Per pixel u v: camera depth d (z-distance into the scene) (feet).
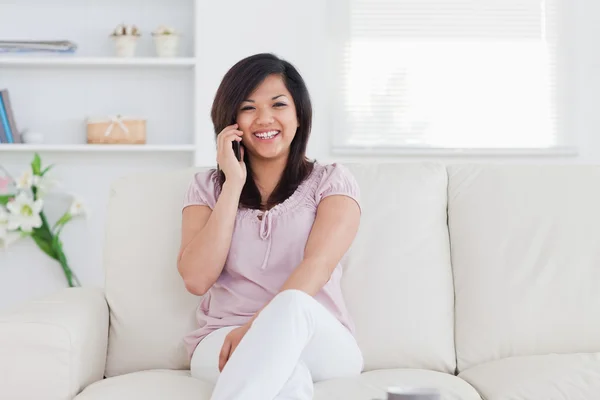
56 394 6.33
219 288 7.49
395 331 7.55
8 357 6.32
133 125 14.19
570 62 15.76
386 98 15.53
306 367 6.09
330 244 7.16
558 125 15.80
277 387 5.65
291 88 7.61
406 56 15.57
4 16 14.60
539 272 7.73
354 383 6.42
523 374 6.73
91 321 7.04
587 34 15.72
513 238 7.88
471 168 8.30
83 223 14.70
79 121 14.75
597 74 15.75
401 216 7.92
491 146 15.75
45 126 14.69
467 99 15.69
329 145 15.35
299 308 5.91
